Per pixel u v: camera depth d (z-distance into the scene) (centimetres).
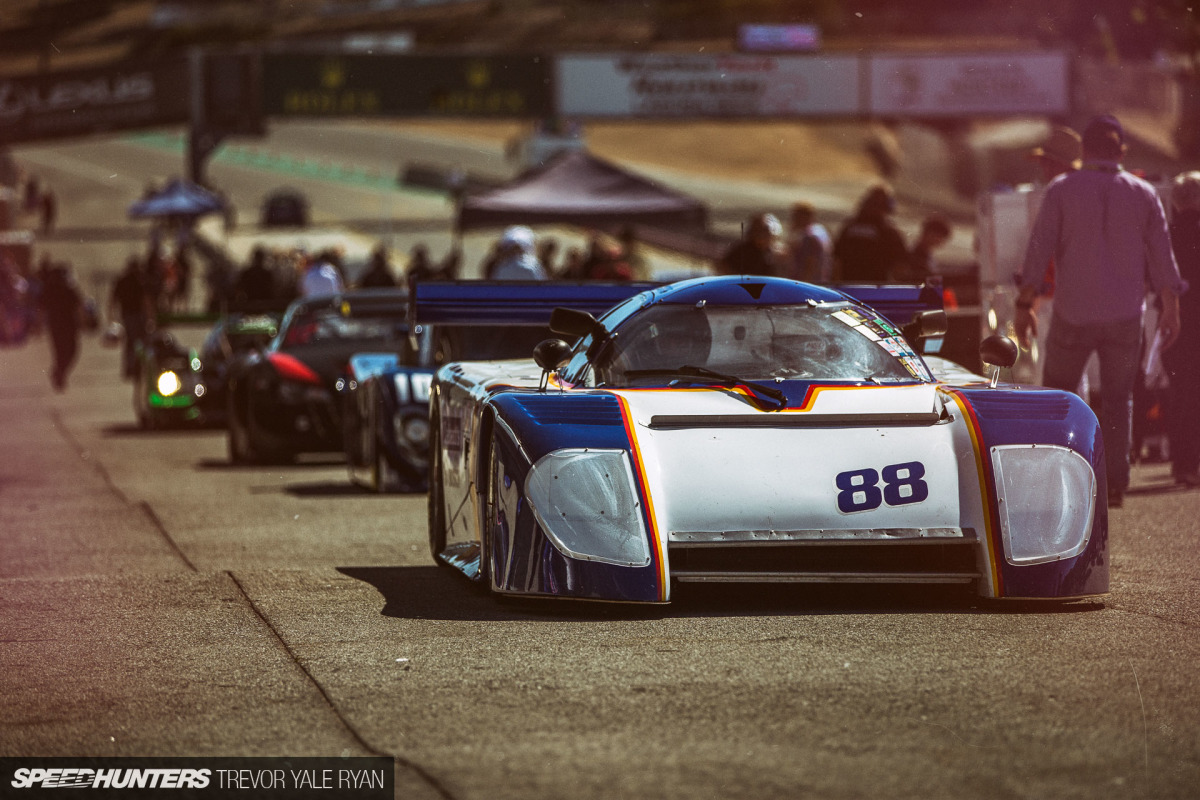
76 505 3234
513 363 2361
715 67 14000
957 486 1683
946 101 14050
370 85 13888
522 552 1655
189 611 1802
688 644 1497
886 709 1224
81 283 16562
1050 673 1347
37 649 1617
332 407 4034
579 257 7225
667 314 2008
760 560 1667
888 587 1811
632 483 1644
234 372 4297
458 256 8094
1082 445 1711
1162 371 3338
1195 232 3000
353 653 1515
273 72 13838
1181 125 13700
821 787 1016
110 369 9562
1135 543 2269
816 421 1758
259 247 6838
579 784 1036
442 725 1221
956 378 2089
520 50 13962
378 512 2975
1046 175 3234
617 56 13975
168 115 14062
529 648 1501
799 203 4691
